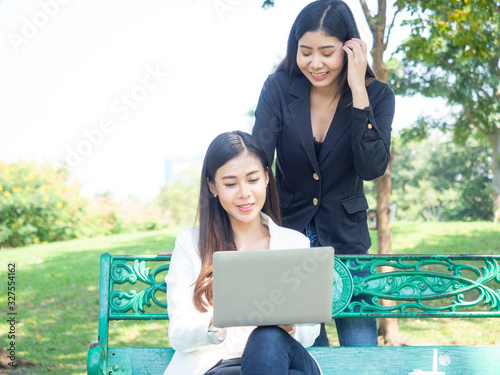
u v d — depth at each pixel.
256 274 1.94
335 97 2.57
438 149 33.12
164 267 2.43
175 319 2.11
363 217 2.70
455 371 2.34
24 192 12.54
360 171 2.48
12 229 12.15
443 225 12.62
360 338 2.57
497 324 6.12
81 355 5.26
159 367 2.29
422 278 2.47
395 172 34.75
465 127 16.52
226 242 2.30
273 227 2.38
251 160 2.25
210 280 2.20
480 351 2.35
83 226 13.64
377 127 2.51
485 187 29.09
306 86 2.62
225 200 2.24
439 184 32.59
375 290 2.46
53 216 12.87
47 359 5.11
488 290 2.46
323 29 2.40
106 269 2.41
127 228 15.36
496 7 5.43
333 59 2.43
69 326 6.27
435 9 5.32
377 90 2.59
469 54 5.46
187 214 27.20
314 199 2.64
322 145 2.57
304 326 2.20
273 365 1.88
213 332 2.02
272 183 2.44
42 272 9.05
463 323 6.26
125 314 2.36
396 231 11.66
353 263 2.62
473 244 9.71
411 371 2.33
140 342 5.71
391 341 5.58
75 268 9.28
